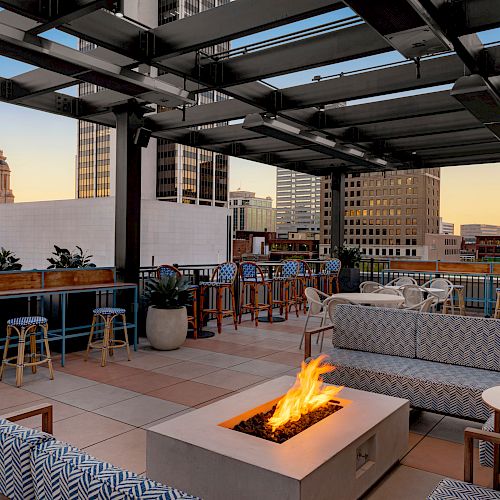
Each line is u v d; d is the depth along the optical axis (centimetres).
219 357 636
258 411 319
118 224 734
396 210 9306
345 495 263
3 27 416
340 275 1259
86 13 401
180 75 568
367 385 409
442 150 1055
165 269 782
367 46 503
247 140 1008
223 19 477
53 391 486
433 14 384
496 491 207
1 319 610
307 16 429
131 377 539
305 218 12075
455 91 505
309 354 458
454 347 424
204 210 1470
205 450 256
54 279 643
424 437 382
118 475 124
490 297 1076
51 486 131
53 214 1395
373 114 769
